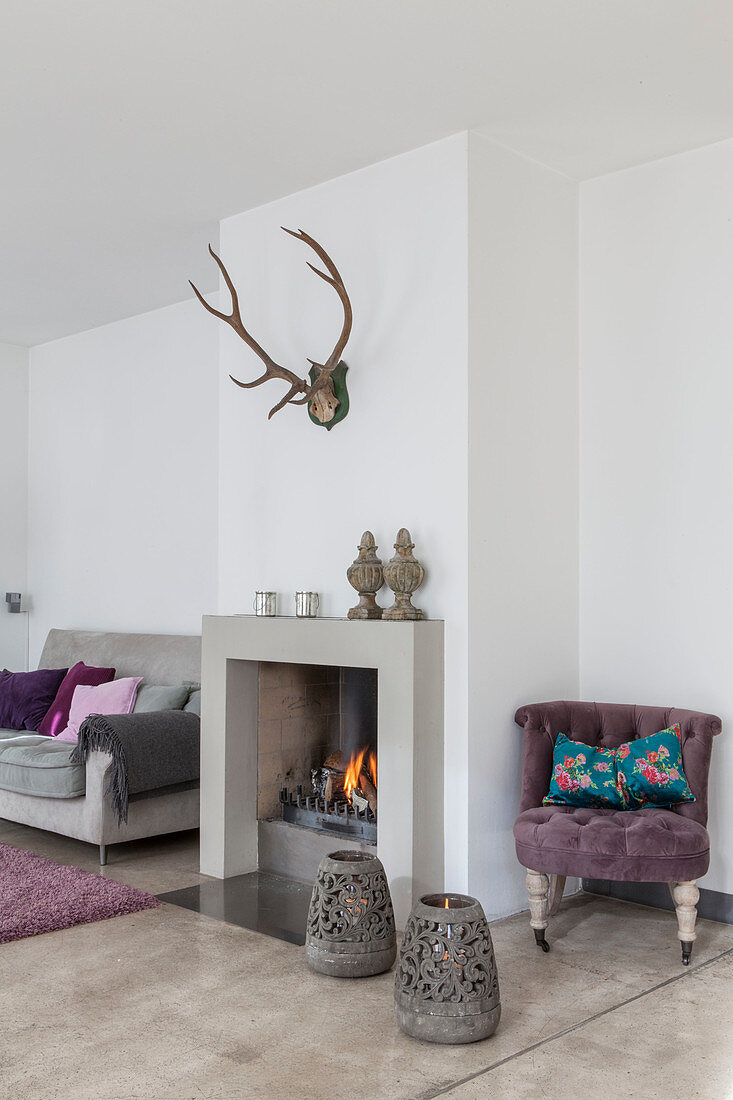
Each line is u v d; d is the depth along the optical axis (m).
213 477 5.37
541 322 3.79
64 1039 2.50
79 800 4.29
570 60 3.06
